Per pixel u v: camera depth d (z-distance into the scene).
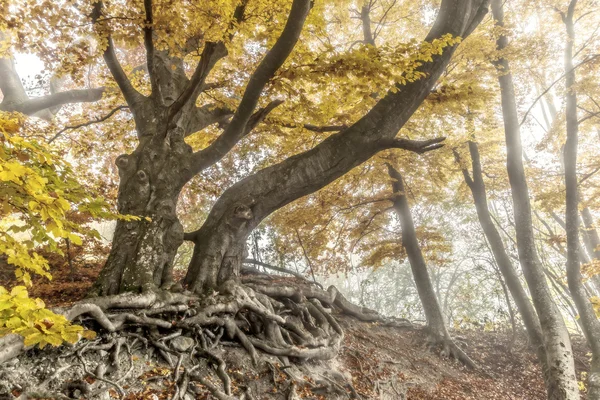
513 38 12.00
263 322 7.26
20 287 1.85
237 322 6.99
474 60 11.50
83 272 9.94
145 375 4.91
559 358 8.48
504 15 13.88
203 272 7.49
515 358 13.07
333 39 15.92
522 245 10.14
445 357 12.17
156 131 7.66
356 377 8.12
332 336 8.66
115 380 4.54
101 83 15.65
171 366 5.25
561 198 12.25
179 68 9.51
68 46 6.74
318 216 14.57
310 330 8.54
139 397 4.46
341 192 14.23
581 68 11.91
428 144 8.01
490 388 10.88
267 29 7.27
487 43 10.99
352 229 16.05
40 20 5.75
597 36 12.16
